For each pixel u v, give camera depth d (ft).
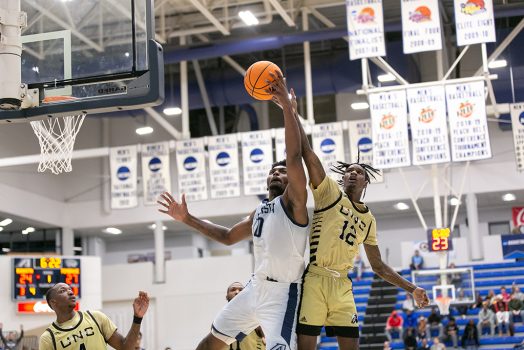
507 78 87.81
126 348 25.32
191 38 93.04
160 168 83.41
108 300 106.93
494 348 86.74
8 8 28.43
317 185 20.72
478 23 65.10
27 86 29.40
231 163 80.84
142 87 29.07
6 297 84.74
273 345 19.51
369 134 77.87
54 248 118.32
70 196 109.19
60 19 30.19
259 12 83.76
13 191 96.78
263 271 20.08
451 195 101.35
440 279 81.56
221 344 21.21
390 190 101.76
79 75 29.66
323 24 96.32
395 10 91.45
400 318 91.09
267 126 104.83
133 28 29.63
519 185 98.94
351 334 20.27
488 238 103.30
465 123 68.49
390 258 117.39
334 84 89.92
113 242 123.54
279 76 19.61
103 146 108.58
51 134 45.50
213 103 93.76
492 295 90.74
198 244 122.83
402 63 87.40
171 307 105.40
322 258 20.38
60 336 24.67
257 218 20.39
